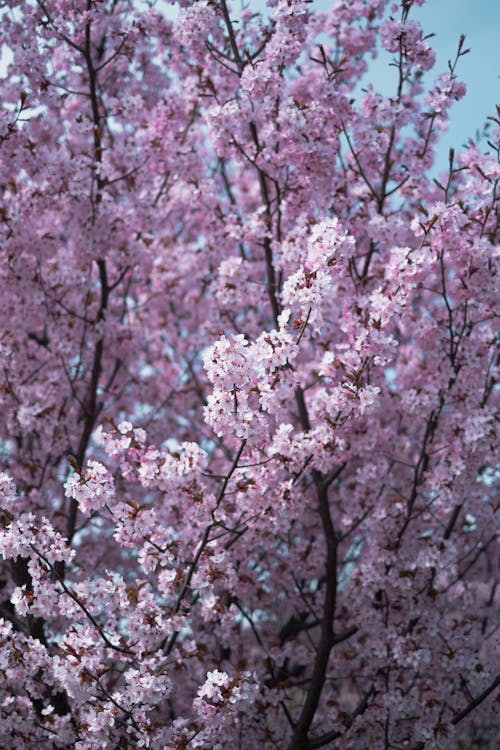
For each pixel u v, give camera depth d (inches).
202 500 183.2
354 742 233.6
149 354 359.3
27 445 290.2
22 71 241.4
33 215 258.4
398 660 211.2
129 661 182.4
